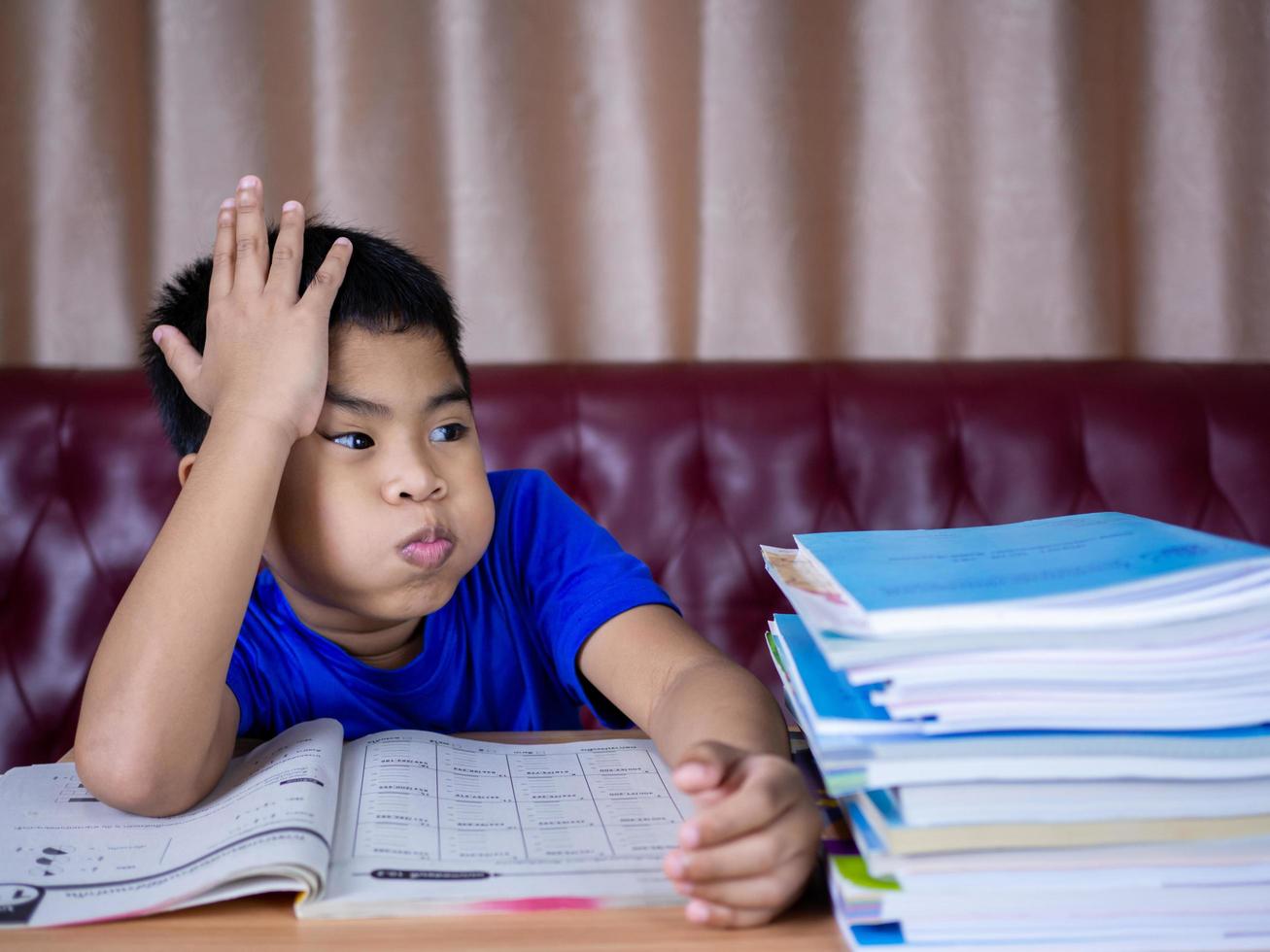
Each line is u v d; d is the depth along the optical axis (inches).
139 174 67.4
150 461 56.7
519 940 16.6
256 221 26.5
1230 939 15.9
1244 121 70.8
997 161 70.7
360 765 23.3
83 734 21.4
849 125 70.3
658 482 58.9
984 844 15.7
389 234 68.9
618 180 69.8
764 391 60.1
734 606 59.1
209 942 16.5
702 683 23.4
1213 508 59.7
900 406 60.0
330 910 17.3
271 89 67.5
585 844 19.6
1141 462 59.8
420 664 31.2
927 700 16.2
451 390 26.1
